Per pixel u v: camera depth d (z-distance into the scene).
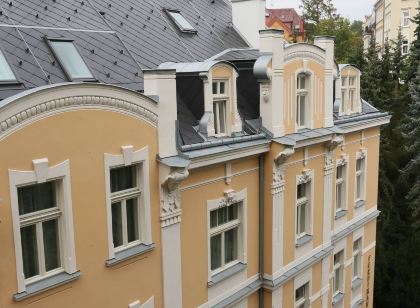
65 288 8.70
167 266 10.74
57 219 8.68
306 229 16.05
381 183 29.75
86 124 8.73
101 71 11.34
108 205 9.27
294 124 14.70
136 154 9.71
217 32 17.16
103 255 9.28
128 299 9.91
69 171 8.52
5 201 7.65
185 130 11.80
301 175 15.23
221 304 12.71
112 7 14.00
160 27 14.88
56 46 10.92
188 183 11.35
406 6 57.78
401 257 26.84
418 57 32.50
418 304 26.25
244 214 13.37
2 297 7.75
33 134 7.92
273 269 14.13
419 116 27.97
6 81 9.20
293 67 14.37
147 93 10.27
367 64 33.12
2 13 10.84
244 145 12.56
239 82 14.48
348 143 18.58
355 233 19.91
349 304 19.97
